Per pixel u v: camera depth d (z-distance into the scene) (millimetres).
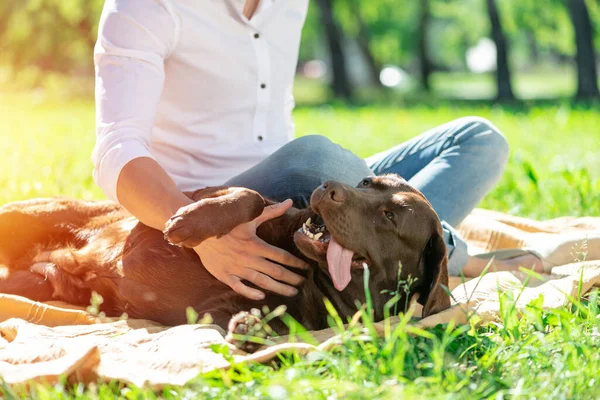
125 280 3674
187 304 3541
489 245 4992
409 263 3404
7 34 27906
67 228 4094
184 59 3814
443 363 2650
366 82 49812
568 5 26203
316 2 30031
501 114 18547
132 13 3570
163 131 3945
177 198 3238
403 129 15141
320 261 3256
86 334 3240
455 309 3242
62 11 27391
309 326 3443
